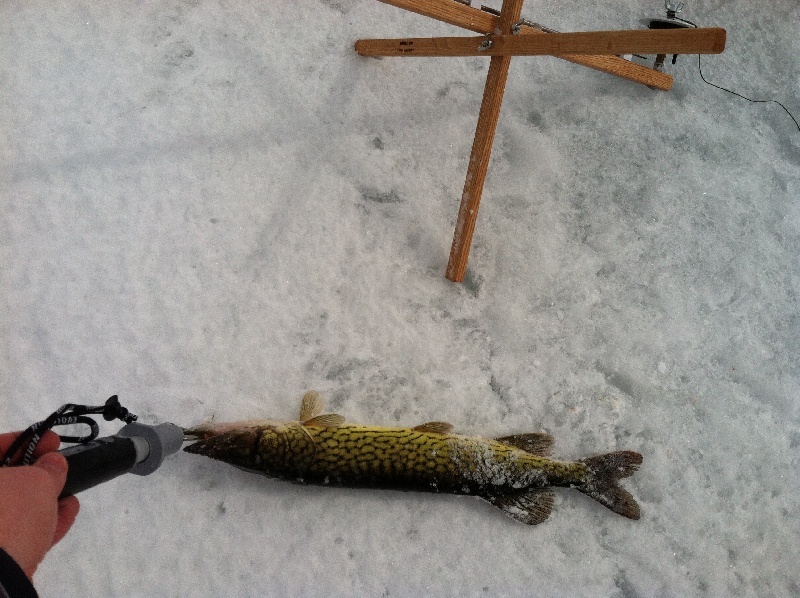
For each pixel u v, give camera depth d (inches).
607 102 41.4
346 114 39.7
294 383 36.7
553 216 39.9
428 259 38.7
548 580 36.1
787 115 42.6
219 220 38.1
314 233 38.4
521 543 36.2
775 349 39.8
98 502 35.1
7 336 36.1
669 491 37.3
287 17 40.3
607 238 39.9
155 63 39.2
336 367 37.1
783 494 38.1
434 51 35.0
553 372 38.0
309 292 37.8
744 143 41.9
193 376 36.4
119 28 39.3
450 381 37.4
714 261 40.4
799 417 39.1
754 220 41.1
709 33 25.4
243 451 33.4
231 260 37.8
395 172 39.5
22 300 36.6
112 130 38.5
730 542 37.2
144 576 34.8
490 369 37.8
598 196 40.4
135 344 36.6
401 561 35.8
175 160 38.5
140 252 37.5
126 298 37.0
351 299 37.9
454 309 38.3
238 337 36.9
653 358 38.8
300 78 39.8
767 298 40.4
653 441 37.8
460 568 35.9
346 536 35.8
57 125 38.3
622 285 39.5
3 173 37.5
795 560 37.5
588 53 28.8
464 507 36.3
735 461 38.1
